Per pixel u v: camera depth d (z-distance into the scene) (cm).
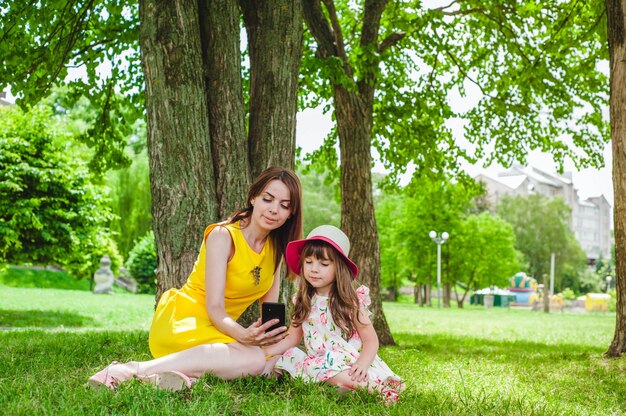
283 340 439
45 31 866
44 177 1580
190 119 539
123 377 376
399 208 4562
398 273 4653
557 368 674
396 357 700
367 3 987
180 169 536
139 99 999
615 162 757
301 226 441
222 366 395
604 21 923
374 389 396
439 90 1253
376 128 1187
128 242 3575
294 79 619
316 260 422
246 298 441
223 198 562
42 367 471
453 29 1214
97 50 921
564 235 7138
